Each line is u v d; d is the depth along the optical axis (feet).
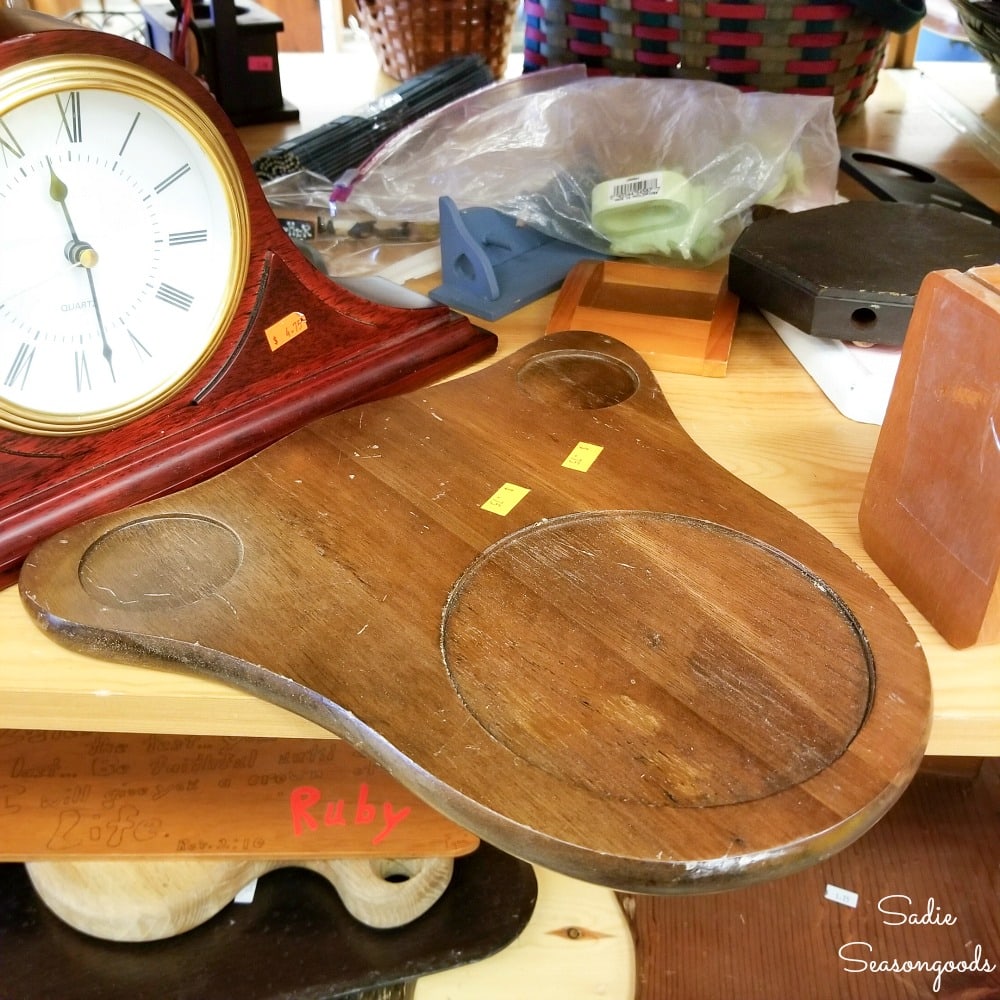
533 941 2.34
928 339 1.54
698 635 1.55
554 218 2.82
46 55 1.51
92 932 2.26
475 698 1.45
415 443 1.99
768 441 2.12
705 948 2.65
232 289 1.90
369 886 2.27
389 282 2.47
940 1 4.19
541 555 1.71
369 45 4.66
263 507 1.82
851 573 1.66
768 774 1.34
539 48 3.34
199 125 1.74
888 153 3.51
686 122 2.80
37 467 1.77
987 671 1.57
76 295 1.71
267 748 2.33
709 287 2.60
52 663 1.61
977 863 2.77
